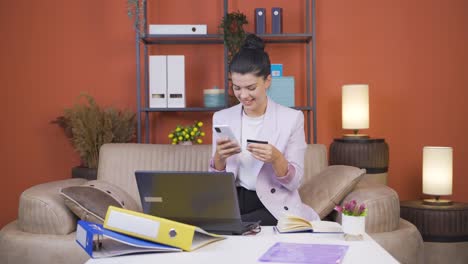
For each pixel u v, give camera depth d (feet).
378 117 13.89
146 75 13.56
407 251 8.52
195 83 13.82
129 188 10.56
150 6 13.78
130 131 13.12
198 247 5.24
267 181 7.57
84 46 13.74
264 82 7.63
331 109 13.87
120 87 13.80
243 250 5.14
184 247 5.11
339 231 5.98
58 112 13.76
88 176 12.25
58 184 9.63
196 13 13.76
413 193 13.94
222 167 7.51
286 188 7.61
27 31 13.71
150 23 13.79
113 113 12.79
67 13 13.73
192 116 13.87
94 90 13.78
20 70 13.71
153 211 6.08
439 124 13.87
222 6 13.74
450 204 11.23
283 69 13.84
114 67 13.76
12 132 13.74
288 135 7.85
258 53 7.56
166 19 13.76
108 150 10.79
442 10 13.80
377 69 13.83
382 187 9.27
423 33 13.80
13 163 13.76
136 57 13.05
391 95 13.85
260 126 7.98
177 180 5.90
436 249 10.69
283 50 13.83
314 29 13.02
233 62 7.54
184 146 10.79
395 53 13.82
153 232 5.12
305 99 13.89
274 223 7.50
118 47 13.76
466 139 13.83
